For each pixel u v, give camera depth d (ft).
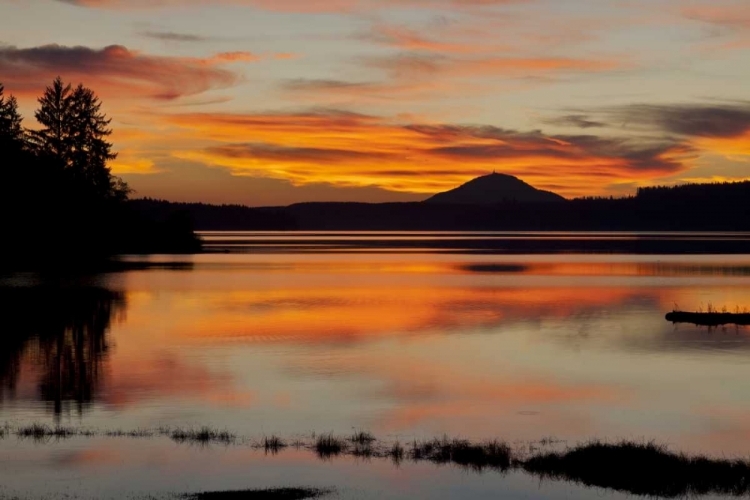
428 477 60.29
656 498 55.88
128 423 76.48
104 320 156.46
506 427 77.46
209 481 59.06
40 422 76.59
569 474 60.64
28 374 101.35
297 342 132.05
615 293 226.38
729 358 118.52
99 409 82.53
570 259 415.44
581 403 88.22
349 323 157.99
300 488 57.52
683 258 419.95
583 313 177.17
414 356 119.03
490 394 92.63
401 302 199.72
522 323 159.74
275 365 110.22
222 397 89.20
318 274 298.97
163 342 130.31
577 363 113.80
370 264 367.66
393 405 86.38
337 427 76.59
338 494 56.49
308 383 98.17
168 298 200.85
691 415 83.05
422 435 73.77
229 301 197.36
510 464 63.41
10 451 65.92
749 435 75.10
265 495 55.72
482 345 130.62
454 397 90.79
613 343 133.39
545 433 75.25
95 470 61.21
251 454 66.18
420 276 291.17
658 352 124.26
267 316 167.73
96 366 107.76
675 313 167.63
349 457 65.51
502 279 278.46
